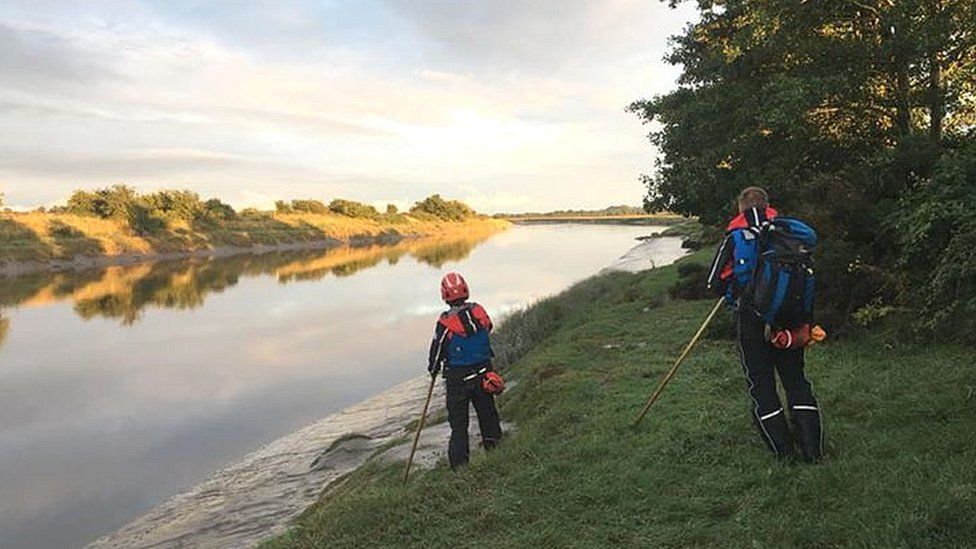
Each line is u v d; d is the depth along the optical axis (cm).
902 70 1073
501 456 624
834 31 1167
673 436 591
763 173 1254
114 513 959
